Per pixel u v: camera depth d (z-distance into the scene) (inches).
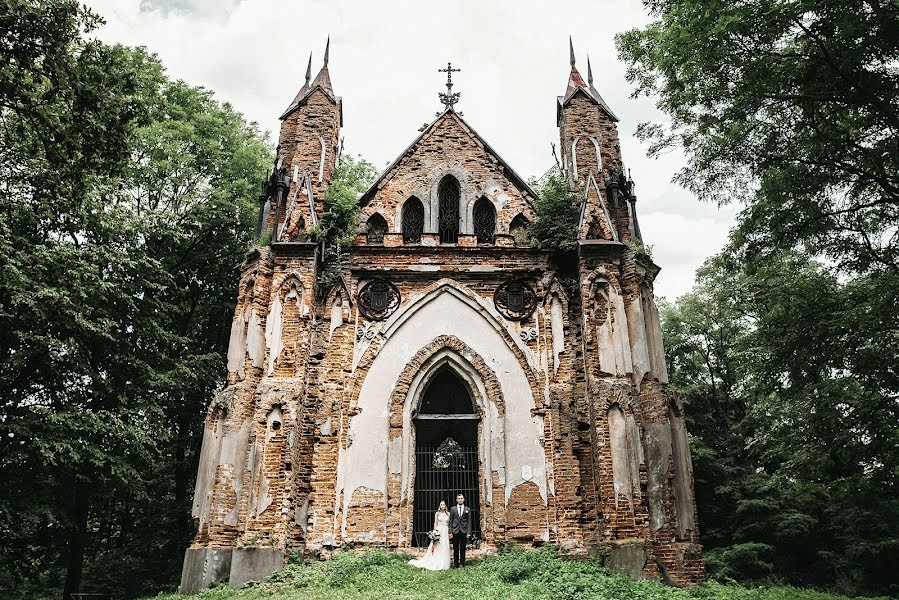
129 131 555.8
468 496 800.3
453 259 831.1
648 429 727.1
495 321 808.9
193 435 1082.7
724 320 1430.9
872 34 530.9
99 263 833.5
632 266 791.1
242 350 759.1
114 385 852.6
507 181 902.4
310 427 745.6
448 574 613.9
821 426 772.0
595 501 701.3
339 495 726.5
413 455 758.5
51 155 542.3
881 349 694.5
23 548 820.0
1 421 713.0
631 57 662.5
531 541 713.6
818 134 593.3
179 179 1104.2
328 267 814.5
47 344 732.0
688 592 586.6
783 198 633.6
